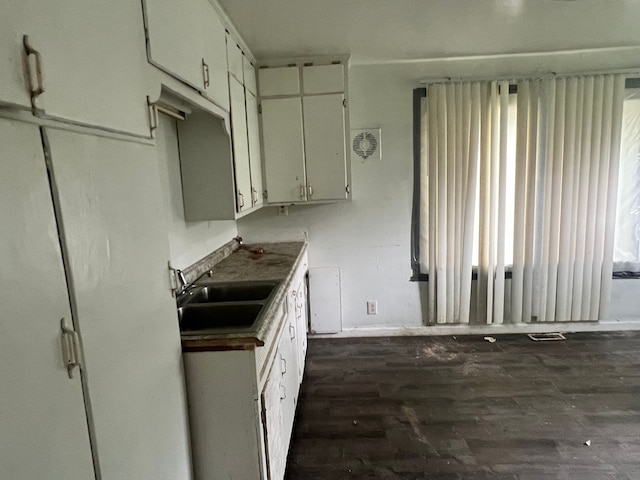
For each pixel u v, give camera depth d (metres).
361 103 3.32
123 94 1.02
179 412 1.32
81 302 0.81
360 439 2.17
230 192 2.22
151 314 1.14
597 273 3.35
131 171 1.05
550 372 2.82
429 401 2.52
